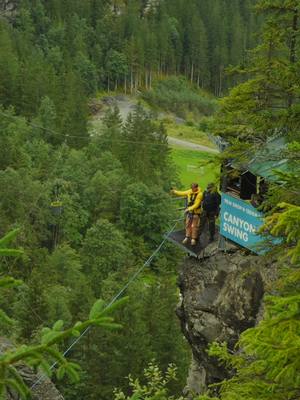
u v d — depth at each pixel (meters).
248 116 17.42
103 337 40.97
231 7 177.50
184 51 166.62
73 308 51.16
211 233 20.42
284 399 8.73
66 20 160.62
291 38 17.61
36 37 155.38
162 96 150.75
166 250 79.38
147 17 175.00
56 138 97.25
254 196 18.28
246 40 167.25
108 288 58.03
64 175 83.44
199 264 20.20
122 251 71.12
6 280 5.52
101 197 83.31
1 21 142.75
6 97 102.88
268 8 17.56
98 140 99.44
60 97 105.38
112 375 39.97
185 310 19.84
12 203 72.12
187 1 170.62
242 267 18.41
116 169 87.19
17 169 83.25
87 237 70.94
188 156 110.25
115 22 162.75
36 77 104.44
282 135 17.30
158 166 96.12
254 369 9.53
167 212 81.25
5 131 89.56
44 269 58.91
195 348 19.48
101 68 149.62
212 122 18.42
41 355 5.45
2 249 5.66
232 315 18.14
